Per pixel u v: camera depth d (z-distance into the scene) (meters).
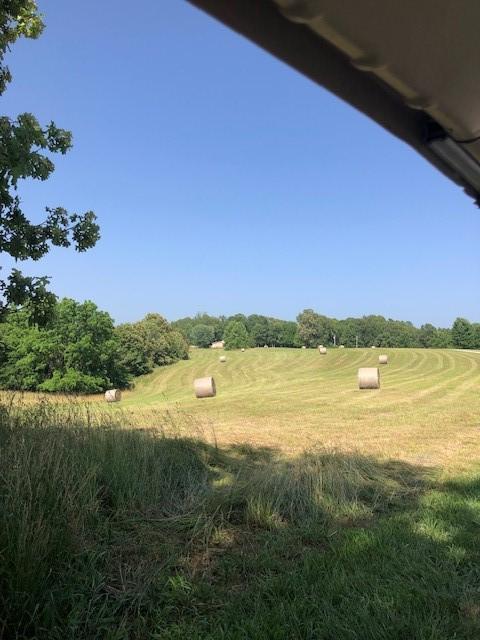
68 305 47.66
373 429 11.88
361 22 1.14
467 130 1.54
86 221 7.21
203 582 3.93
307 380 35.75
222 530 4.95
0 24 6.19
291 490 5.68
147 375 60.44
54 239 6.91
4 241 6.68
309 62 1.28
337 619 3.43
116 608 3.51
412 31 1.18
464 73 1.33
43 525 3.70
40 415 6.00
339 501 5.73
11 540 3.48
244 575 4.13
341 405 17.50
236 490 5.69
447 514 5.48
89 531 4.35
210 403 19.28
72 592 3.55
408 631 3.32
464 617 3.50
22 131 6.02
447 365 41.91
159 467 5.85
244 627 3.34
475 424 12.59
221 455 7.85
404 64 1.28
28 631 3.22
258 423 12.97
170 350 69.38
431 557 4.40
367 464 7.33
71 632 3.21
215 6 1.09
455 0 1.11
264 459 8.08
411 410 15.70
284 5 1.09
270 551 4.51
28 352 44.75
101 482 5.26
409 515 5.47
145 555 4.28
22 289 6.81
